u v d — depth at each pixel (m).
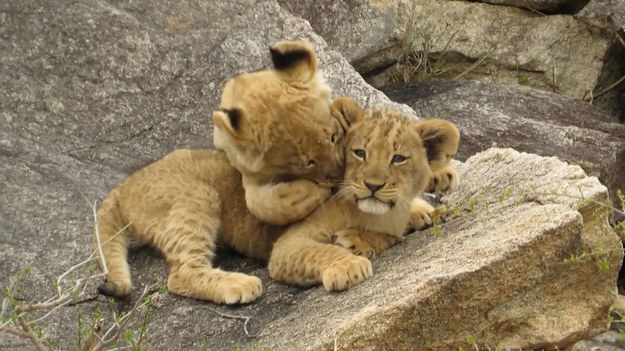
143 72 14.86
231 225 12.34
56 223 12.70
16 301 11.26
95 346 10.64
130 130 14.39
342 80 15.62
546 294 10.72
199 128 14.67
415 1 20.59
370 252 11.47
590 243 10.88
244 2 15.96
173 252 12.00
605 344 13.62
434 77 20.44
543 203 11.37
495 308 10.52
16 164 13.40
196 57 15.20
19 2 14.81
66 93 14.39
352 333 10.11
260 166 11.59
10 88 14.21
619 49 20.92
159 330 11.30
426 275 10.39
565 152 17.34
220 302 11.53
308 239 11.55
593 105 19.92
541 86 20.62
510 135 17.62
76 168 13.62
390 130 11.40
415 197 11.80
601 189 11.19
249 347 10.76
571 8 20.84
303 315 10.87
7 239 12.43
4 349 10.99
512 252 10.42
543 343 10.76
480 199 12.16
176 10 15.54
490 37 20.56
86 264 12.10
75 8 15.02
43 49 14.62
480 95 18.86
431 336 10.33
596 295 10.91
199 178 12.34
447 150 11.71
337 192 11.63
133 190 12.37
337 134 11.59
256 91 11.64
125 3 15.36
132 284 11.96
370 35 18.44
